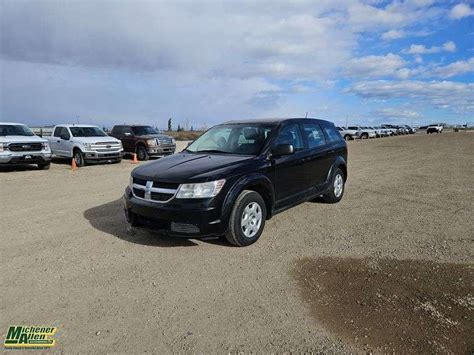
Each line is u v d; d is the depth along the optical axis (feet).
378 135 168.66
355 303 11.00
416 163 48.47
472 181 32.40
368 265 13.76
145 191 15.34
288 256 14.79
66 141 52.90
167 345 9.13
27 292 11.95
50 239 17.15
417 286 11.99
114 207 23.61
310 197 20.94
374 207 22.97
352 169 43.11
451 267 13.47
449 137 140.67
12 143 42.98
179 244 16.26
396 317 10.17
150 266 13.93
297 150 19.88
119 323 10.14
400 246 15.78
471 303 10.87
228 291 11.91
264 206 16.74
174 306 11.02
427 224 19.08
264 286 12.23
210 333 9.63
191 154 18.65
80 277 13.03
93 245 16.26
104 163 55.72
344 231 18.02
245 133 19.20
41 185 33.27
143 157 60.64
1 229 18.85
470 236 17.01
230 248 15.75
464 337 9.23
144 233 17.88
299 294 11.64
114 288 12.19
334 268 13.56
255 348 8.98
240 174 15.62
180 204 14.38
